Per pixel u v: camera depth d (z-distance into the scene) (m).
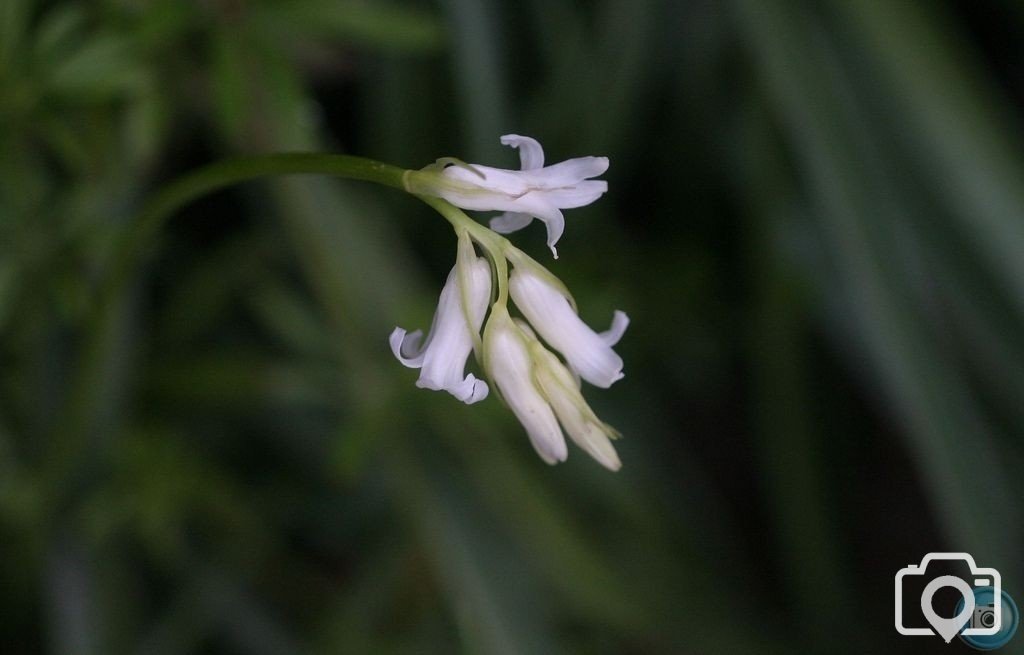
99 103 0.48
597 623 0.57
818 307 0.56
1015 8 0.58
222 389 0.51
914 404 0.49
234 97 0.48
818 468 0.58
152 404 0.52
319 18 0.48
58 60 0.47
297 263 0.55
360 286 0.51
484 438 0.51
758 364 0.58
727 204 0.61
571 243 0.58
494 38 0.50
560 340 0.40
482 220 0.59
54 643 0.49
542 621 0.50
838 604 0.59
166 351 0.52
